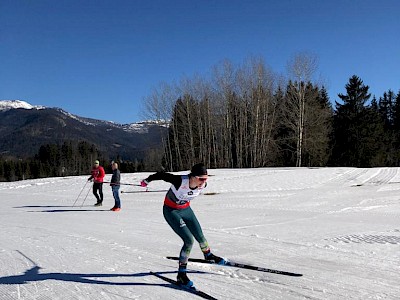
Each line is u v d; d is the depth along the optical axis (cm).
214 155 5034
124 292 480
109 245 756
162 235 875
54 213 1339
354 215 1238
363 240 816
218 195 1925
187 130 5478
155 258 652
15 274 556
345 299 458
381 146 5212
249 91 4850
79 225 1038
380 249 729
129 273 564
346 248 738
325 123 4934
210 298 456
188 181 511
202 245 545
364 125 5162
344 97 5372
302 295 471
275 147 4819
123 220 1138
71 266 598
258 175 2842
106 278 539
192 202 1653
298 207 1466
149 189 2281
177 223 517
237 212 1319
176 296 467
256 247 746
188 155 5281
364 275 557
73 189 2459
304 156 4647
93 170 1585
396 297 465
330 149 5056
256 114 4650
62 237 845
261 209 1402
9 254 678
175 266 603
